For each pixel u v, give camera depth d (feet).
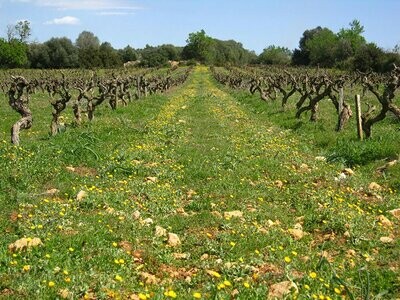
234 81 201.36
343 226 31.53
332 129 71.26
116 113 91.35
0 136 66.33
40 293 21.36
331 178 44.21
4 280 22.41
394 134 60.70
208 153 54.70
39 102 125.49
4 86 186.09
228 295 21.93
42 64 380.37
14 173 40.68
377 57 281.54
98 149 52.75
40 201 34.17
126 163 46.65
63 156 47.67
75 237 27.50
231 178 43.65
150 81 175.32
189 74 328.49
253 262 26.07
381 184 43.06
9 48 346.95
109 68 387.34
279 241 29.12
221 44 578.25
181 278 24.71
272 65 428.15
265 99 120.06
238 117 90.58
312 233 31.81
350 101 119.44
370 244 29.17
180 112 96.78
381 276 24.62
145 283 23.58
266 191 40.06
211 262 26.17
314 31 453.17
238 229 30.86
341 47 364.58
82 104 103.14
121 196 36.37
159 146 56.95
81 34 539.29
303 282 23.71
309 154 56.34
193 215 33.99
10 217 31.55
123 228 30.25
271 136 67.21
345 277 24.72
